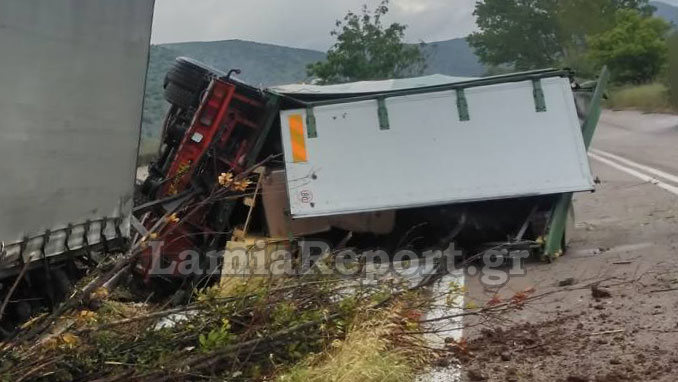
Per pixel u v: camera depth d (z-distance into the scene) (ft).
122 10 21.88
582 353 19.47
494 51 290.15
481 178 31.68
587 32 263.49
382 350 18.21
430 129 32.01
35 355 16.29
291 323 18.78
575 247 33.63
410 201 31.63
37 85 18.54
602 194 50.19
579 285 26.71
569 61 248.52
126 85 22.45
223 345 17.71
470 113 31.99
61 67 19.43
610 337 20.43
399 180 31.81
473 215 32.78
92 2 20.51
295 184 31.68
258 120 32.89
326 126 32.07
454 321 22.04
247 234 32.30
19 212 18.20
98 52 20.94
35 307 19.76
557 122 31.89
